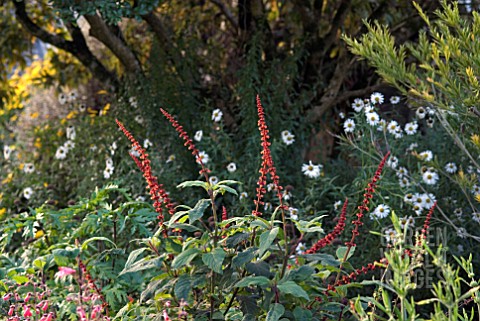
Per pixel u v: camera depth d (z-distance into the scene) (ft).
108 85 21.93
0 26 22.98
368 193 9.92
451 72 12.65
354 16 22.15
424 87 12.43
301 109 19.66
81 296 9.85
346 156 19.58
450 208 15.67
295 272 9.14
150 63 20.49
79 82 25.05
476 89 11.33
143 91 19.83
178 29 22.44
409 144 17.49
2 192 20.12
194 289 9.77
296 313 9.08
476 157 15.98
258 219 9.53
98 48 25.93
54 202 19.40
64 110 24.76
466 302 9.79
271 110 19.07
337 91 20.34
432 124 17.25
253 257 9.03
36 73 25.85
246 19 20.59
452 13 11.61
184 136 9.57
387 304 8.39
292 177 18.25
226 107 21.09
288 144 18.11
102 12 16.78
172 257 9.83
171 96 19.95
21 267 11.79
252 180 17.29
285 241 9.28
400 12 21.59
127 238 15.34
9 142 23.73
